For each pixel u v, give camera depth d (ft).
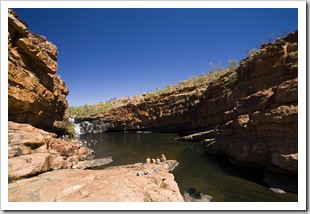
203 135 84.53
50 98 55.26
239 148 49.88
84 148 69.05
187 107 131.64
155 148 77.97
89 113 260.01
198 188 34.68
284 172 36.94
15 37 38.91
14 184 22.20
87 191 19.85
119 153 70.03
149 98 175.52
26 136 31.71
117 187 20.92
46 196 18.81
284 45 53.47
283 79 52.75
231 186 34.83
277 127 40.04
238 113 62.59
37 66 48.16
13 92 37.27
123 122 186.80
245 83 67.77
